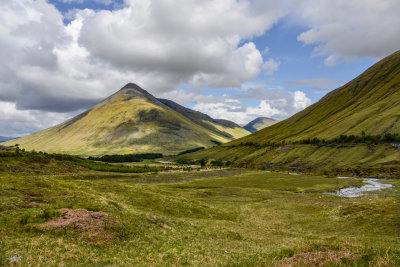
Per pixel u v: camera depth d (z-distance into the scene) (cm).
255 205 7288
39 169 10938
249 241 3656
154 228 3375
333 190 10088
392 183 10912
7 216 2680
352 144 19838
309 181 13125
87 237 2533
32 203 3319
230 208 6825
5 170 9169
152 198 5672
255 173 18412
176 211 5206
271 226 5091
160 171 19550
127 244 2678
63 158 15100
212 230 3969
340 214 5488
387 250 1878
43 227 2538
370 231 4253
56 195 3888
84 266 1970
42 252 2038
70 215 2966
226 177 16012
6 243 2067
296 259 1903
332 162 18312
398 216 4738
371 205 5681
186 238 3312
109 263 2127
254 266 1961
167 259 2453
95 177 12438
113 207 3794
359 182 11781
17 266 1738
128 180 13250
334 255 1862
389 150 16875
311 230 4709
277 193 9525
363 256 1822
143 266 2172
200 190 9919
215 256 2677
